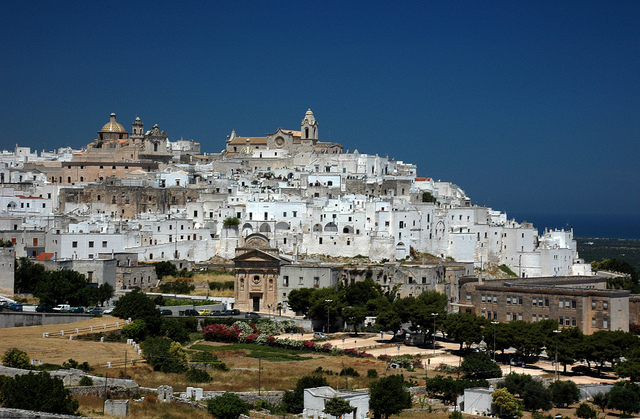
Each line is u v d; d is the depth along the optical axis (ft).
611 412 597.93
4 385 430.61
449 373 655.35
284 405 531.09
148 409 485.97
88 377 514.27
